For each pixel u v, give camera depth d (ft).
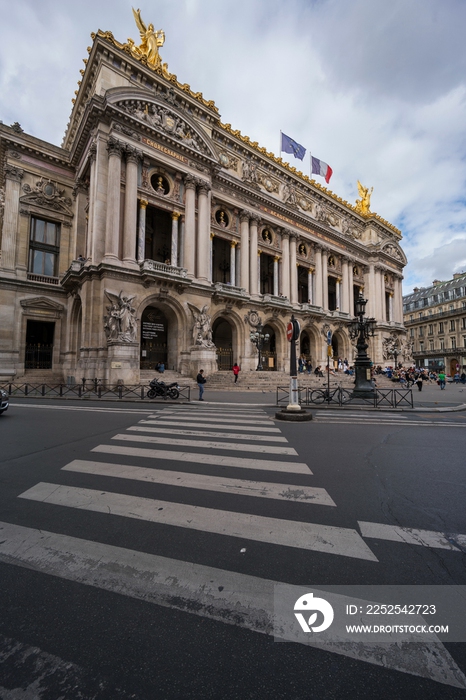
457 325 228.02
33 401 59.11
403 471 20.61
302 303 154.81
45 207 105.91
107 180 89.51
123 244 89.81
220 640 8.04
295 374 40.83
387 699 6.61
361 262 177.58
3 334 96.53
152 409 48.60
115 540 12.55
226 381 92.22
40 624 8.54
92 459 22.48
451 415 47.55
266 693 6.72
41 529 13.35
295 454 24.03
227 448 25.43
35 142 104.47
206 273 106.11
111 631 8.30
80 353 88.58
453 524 13.93
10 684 6.98
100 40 90.43
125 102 91.81
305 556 11.54
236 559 11.33
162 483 18.21
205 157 106.01
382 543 12.41
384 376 134.10
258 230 132.16
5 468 20.66
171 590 9.80
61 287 105.70
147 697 6.63
